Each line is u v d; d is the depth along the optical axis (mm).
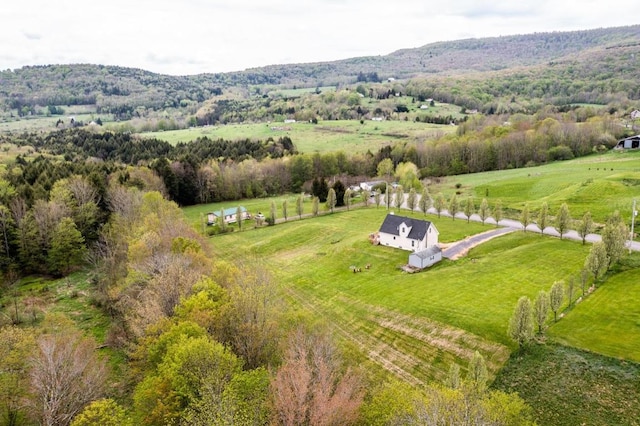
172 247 59625
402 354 47594
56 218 80375
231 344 39375
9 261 75688
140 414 32312
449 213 99812
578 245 69125
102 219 91188
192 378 31172
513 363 42000
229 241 96125
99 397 38031
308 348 36781
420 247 75375
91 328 56188
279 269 77438
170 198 127688
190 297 42812
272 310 43844
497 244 75000
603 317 45531
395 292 61156
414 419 27062
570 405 36031
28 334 42156
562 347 41969
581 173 115562
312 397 30594
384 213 108438
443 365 44719
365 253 78812
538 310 44500
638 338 41250
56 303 64500
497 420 26969
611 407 35000
